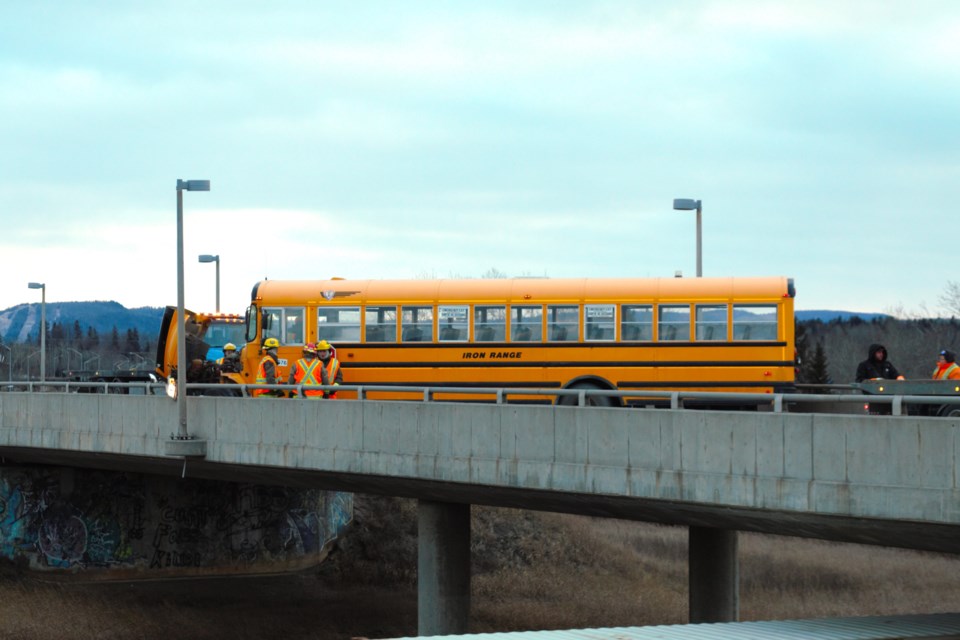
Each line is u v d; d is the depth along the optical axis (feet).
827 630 61.98
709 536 100.89
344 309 115.34
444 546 96.53
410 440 85.40
